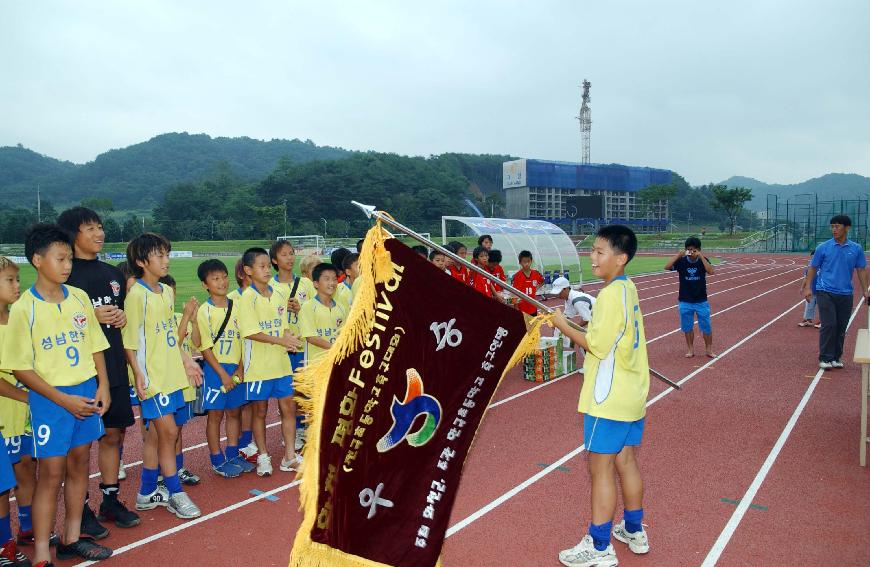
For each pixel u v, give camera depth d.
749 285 23.72
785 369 9.01
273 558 3.99
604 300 3.58
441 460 2.95
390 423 2.86
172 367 4.66
